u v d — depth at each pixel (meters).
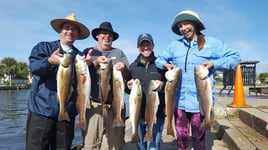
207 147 2.67
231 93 7.51
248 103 4.07
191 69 1.98
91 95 2.10
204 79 1.83
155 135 2.14
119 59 2.19
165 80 2.16
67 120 1.87
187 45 2.02
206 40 1.99
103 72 1.93
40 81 1.89
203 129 1.89
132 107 2.00
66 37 1.97
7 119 8.05
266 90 5.98
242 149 2.14
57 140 1.93
